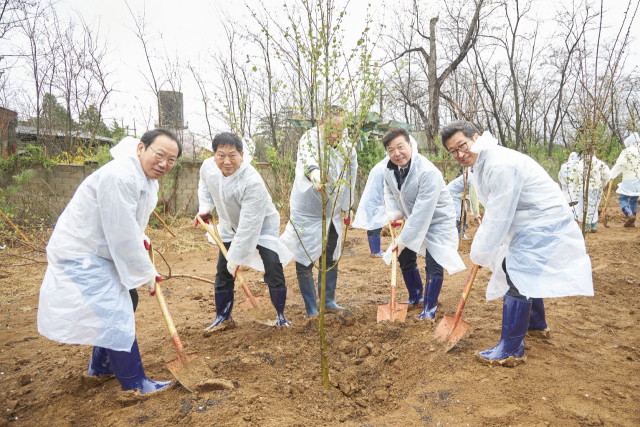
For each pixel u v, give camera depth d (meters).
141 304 5.04
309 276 4.21
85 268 2.73
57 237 2.75
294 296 5.21
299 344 3.55
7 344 3.86
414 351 3.33
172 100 12.14
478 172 3.29
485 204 3.37
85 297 2.68
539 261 3.07
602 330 3.80
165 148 2.86
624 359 3.23
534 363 3.12
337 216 4.20
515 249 3.19
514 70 20.80
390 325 3.77
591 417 2.49
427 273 4.18
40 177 9.86
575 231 3.10
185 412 2.55
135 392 2.80
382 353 3.40
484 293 4.93
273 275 3.87
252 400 2.65
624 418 2.49
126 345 2.74
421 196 3.94
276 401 2.72
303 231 3.96
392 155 3.84
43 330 2.66
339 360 3.37
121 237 2.73
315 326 3.85
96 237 2.78
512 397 2.70
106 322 2.70
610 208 13.57
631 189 9.36
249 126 11.33
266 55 11.74
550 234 3.07
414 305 4.55
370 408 2.81
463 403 2.67
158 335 3.96
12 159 9.76
